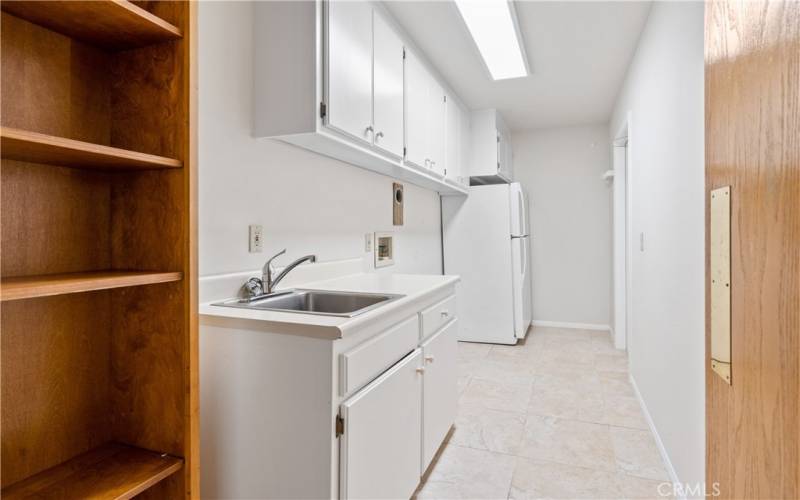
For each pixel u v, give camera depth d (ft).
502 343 13.41
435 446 6.38
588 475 6.29
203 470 4.39
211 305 4.79
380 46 6.76
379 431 4.58
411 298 5.37
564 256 15.89
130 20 3.26
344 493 3.96
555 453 6.89
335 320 4.02
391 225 9.62
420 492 5.89
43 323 3.40
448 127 10.80
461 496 5.80
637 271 9.12
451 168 11.05
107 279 3.03
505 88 11.46
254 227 5.51
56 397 3.47
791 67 2.23
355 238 8.00
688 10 5.34
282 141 5.90
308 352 3.93
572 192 15.74
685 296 5.54
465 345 13.34
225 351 4.30
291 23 5.33
